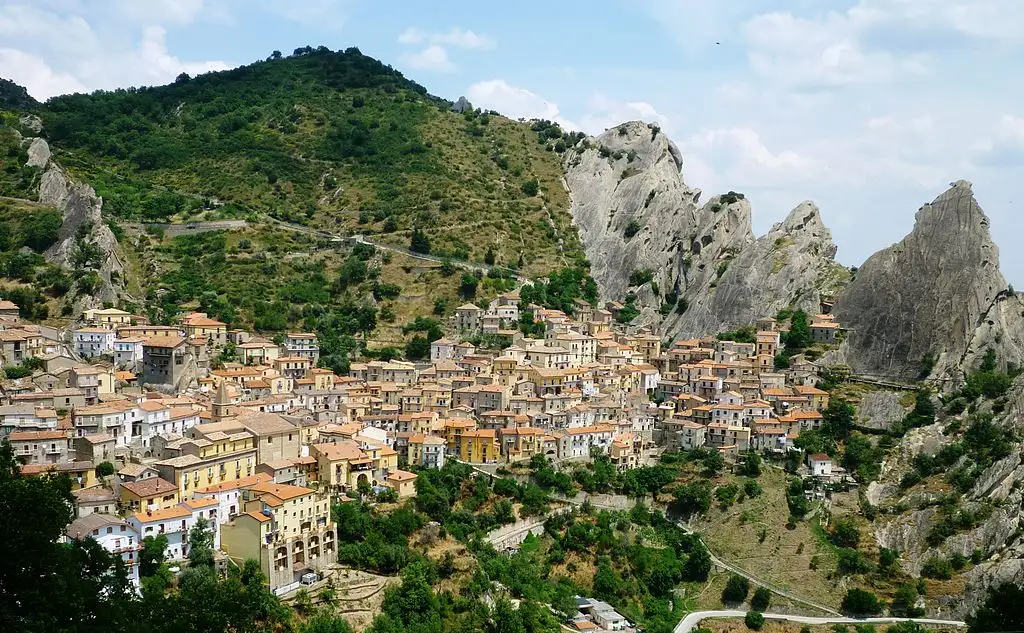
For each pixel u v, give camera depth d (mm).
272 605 193625
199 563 196625
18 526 116125
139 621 127125
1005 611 145500
